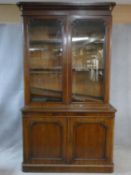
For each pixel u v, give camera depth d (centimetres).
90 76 296
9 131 365
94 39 291
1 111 363
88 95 295
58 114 283
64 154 289
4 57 356
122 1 330
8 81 360
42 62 296
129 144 367
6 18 349
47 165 290
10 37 353
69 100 291
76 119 284
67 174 285
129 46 355
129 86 362
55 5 276
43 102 292
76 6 276
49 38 292
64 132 287
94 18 280
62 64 289
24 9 279
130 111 365
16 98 361
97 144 288
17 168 299
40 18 281
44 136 288
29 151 290
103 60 289
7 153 345
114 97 363
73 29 285
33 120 285
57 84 295
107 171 289
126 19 350
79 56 294
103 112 280
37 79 296
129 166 304
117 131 366
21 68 357
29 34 286
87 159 290
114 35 353
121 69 359
